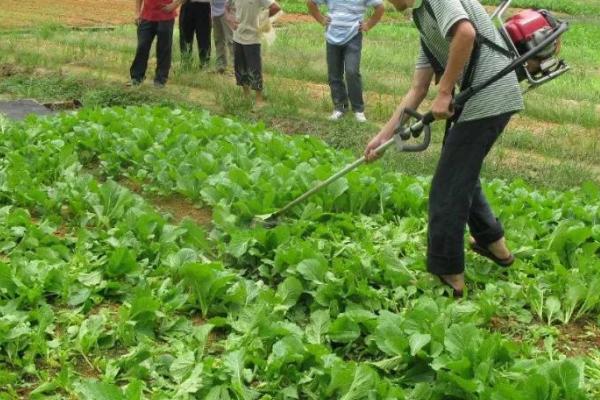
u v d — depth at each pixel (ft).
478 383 20.72
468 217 25.71
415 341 21.74
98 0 101.45
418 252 27.53
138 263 25.32
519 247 27.84
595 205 31.65
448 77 23.58
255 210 28.78
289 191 29.43
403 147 25.07
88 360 22.44
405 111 24.95
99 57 59.41
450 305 23.81
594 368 22.86
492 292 25.27
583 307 25.38
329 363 21.56
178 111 39.68
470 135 24.16
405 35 86.12
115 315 24.03
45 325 22.85
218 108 47.24
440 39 23.95
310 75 57.21
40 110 44.14
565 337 24.63
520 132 43.39
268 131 38.86
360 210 30.14
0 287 23.94
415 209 30.22
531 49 23.88
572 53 80.18
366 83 54.49
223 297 24.39
